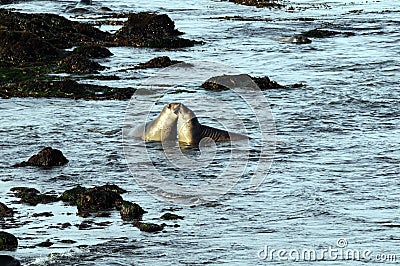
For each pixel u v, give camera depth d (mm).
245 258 36312
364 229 41062
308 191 48656
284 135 63469
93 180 51500
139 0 188625
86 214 44188
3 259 34906
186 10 170000
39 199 47094
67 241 39344
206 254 37000
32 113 71750
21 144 60969
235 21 147750
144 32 122875
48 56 98562
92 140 61969
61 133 64375
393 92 81188
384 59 102375
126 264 35656
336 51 110188
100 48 105188
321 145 60281
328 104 75312
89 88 80875
